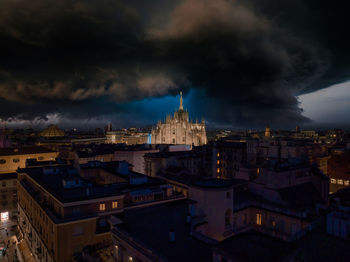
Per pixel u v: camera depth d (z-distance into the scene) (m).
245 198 42.19
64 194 41.69
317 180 46.81
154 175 74.94
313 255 20.31
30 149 99.94
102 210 40.69
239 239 20.33
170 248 23.91
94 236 38.47
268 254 17.44
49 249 39.38
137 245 24.06
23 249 57.91
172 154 93.19
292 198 41.75
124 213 35.09
